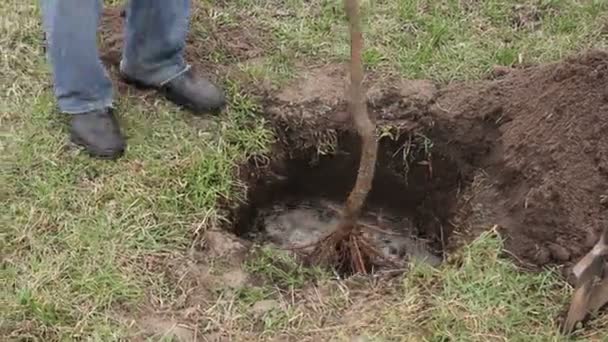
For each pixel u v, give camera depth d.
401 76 3.21
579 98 2.84
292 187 3.19
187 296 2.66
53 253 2.73
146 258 2.73
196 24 3.38
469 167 3.03
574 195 2.72
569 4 3.47
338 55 3.29
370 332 2.57
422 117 3.09
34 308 2.59
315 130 3.11
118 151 2.96
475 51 3.30
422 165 3.11
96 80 2.94
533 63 3.26
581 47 3.32
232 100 3.14
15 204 2.83
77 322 2.58
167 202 2.86
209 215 2.84
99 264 2.70
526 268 2.70
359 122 2.62
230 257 2.76
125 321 2.60
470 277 2.66
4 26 3.33
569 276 2.65
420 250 3.06
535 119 2.89
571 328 2.54
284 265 2.79
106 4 3.44
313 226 3.12
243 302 2.65
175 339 2.57
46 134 3.00
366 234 3.09
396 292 2.67
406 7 3.43
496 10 3.45
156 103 3.12
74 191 2.87
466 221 2.89
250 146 3.05
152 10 2.98
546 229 2.72
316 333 2.58
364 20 3.40
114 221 2.80
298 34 3.36
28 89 3.15
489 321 2.57
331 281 2.71
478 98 3.06
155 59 3.08
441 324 2.57
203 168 2.94
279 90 3.17
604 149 2.75
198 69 3.23
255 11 3.45
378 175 3.16
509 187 2.86
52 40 2.87
